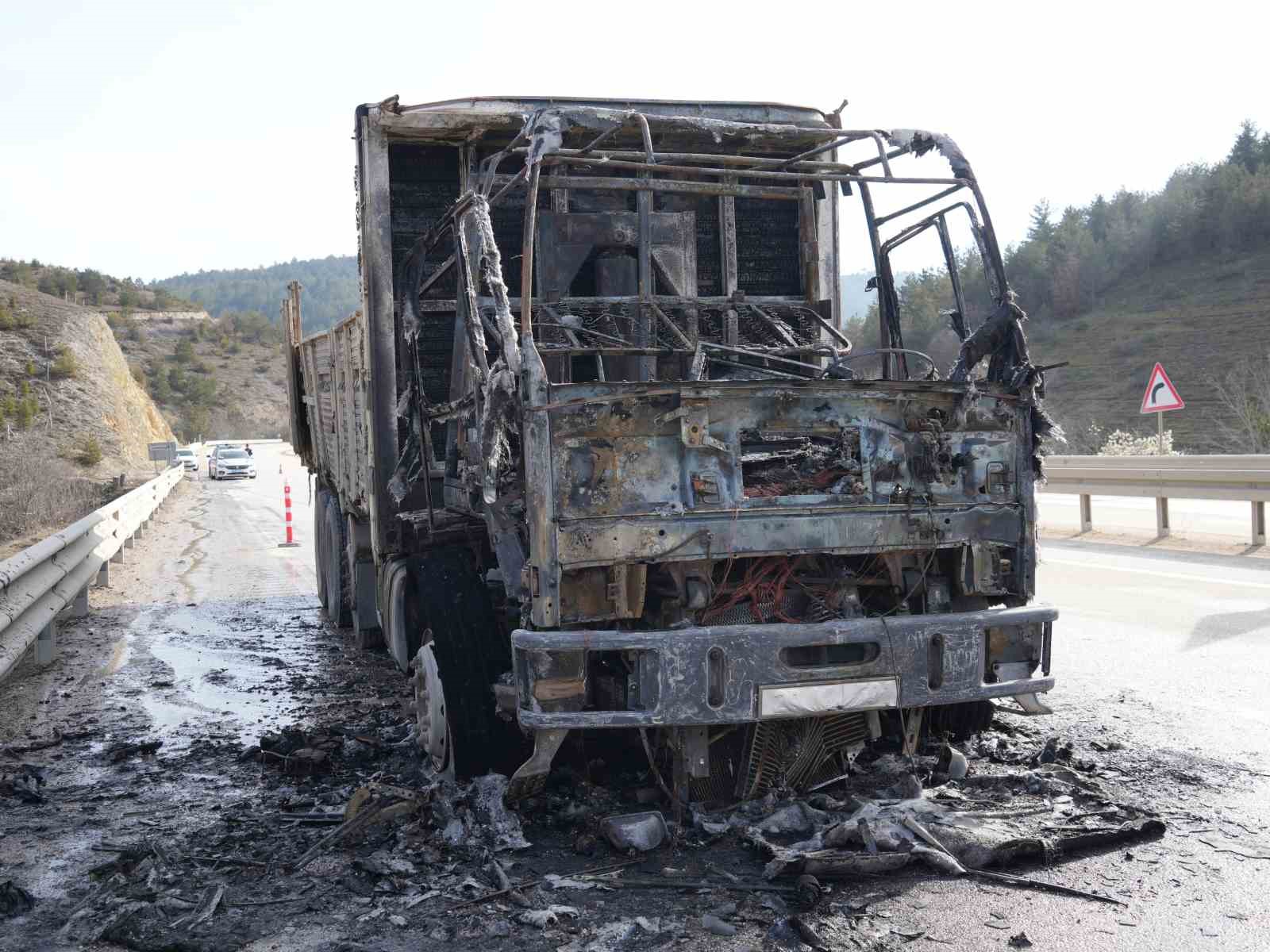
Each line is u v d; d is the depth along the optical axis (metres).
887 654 4.62
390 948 3.64
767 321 6.85
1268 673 7.13
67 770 5.96
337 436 9.44
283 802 5.29
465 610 5.27
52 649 8.88
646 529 4.48
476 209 4.97
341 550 9.99
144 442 70.69
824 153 7.10
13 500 22.55
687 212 6.76
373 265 6.82
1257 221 99.06
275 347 179.50
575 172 6.68
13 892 4.11
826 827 4.52
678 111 6.94
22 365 66.69
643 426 4.50
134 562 16.34
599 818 4.71
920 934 3.62
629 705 4.54
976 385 4.88
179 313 185.75
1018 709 6.38
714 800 4.80
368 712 7.09
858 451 4.85
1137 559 12.59
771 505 4.62
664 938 3.65
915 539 4.80
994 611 4.85
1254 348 75.19
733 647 4.45
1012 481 4.98
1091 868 4.16
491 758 5.11
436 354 6.91
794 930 3.68
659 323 6.62
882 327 6.49
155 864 4.46
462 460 5.59
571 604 4.47
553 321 6.27
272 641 9.77
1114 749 5.63
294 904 4.04
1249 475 12.79
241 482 43.16
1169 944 3.53
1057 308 100.19
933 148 5.58
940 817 4.48
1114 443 24.05
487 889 4.09
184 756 6.18
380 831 4.70
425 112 6.72
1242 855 4.25
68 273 183.25
